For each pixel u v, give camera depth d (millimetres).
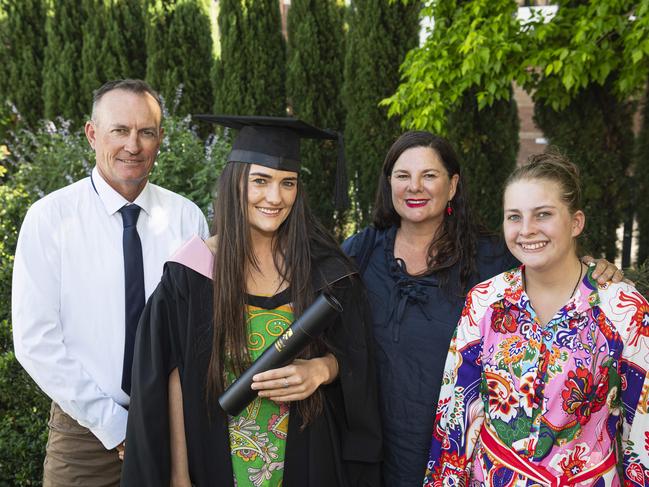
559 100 3729
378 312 1916
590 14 3203
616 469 1535
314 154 4844
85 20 5414
